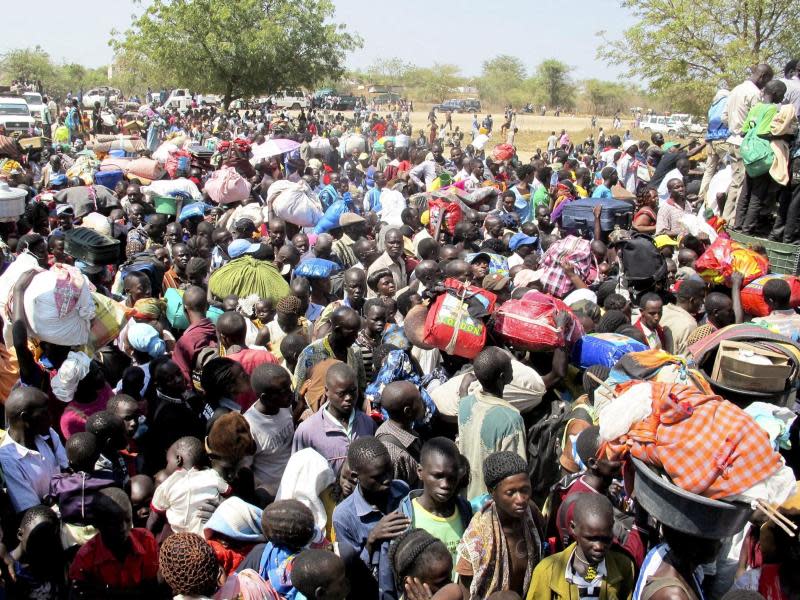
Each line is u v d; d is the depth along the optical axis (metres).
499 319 6.00
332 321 5.88
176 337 7.89
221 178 12.90
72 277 5.82
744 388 5.32
